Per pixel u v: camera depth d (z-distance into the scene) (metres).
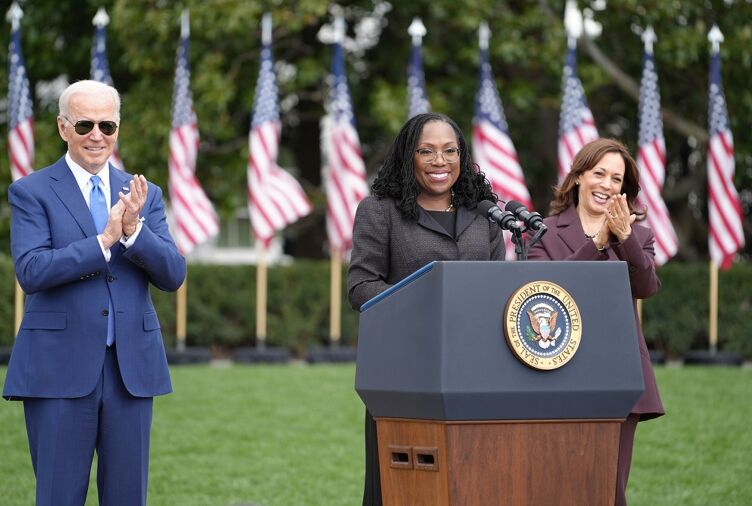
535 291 10.86
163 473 23.14
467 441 10.81
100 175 14.24
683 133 53.12
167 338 45.94
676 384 34.03
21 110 41.97
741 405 30.53
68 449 13.65
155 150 49.91
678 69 53.03
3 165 52.19
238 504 20.06
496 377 10.72
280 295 46.81
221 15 47.59
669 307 47.06
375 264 13.35
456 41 52.09
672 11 49.69
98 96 13.92
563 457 11.02
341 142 43.47
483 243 13.40
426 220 13.37
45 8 52.28
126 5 48.59
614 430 11.19
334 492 21.80
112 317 13.84
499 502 10.88
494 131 43.22
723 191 43.25
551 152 55.91
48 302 13.75
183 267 14.09
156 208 14.43
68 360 13.64
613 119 57.06
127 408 13.90
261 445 25.91
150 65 49.56
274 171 43.06
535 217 12.72
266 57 43.41
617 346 11.09
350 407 30.42
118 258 13.92
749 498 21.31
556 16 51.50
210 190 50.78
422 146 13.23
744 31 49.75
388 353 11.37
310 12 48.09
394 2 50.09
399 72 52.25
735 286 47.06
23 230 13.72
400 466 11.38
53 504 13.59
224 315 46.69
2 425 26.92
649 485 22.36
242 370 37.59
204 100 48.75
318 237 58.28
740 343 46.84
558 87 52.97
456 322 10.71
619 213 14.12
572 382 10.94
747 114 51.22
